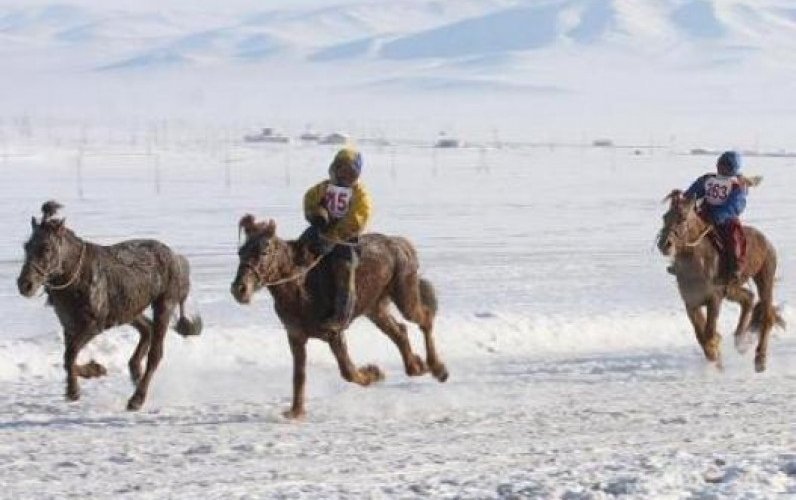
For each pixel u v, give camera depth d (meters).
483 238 41.06
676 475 9.41
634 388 16.38
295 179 71.25
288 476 10.24
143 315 15.67
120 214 47.72
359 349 20.47
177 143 120.00
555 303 26.17
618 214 50.44
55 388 16.62
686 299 17.97
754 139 156.12
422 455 11.25
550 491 8.95
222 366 18.92
